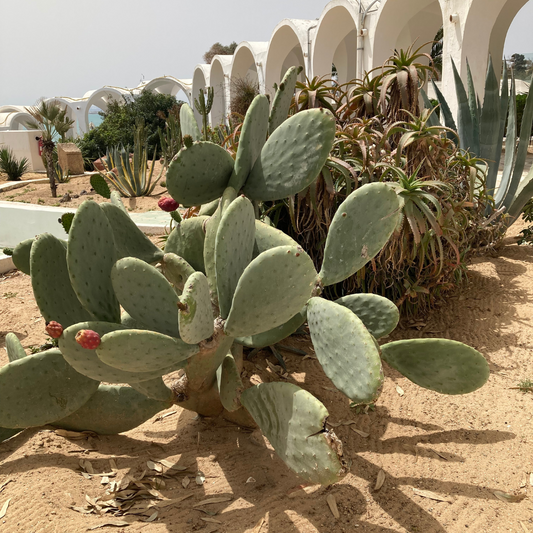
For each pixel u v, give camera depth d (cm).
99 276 193
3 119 3319
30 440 225
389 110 401
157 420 255
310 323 200
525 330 328
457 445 225
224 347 203
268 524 178
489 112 502
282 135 224
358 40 1105
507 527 178
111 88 2825
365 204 198
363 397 166
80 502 187
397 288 338
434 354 206
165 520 181
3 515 176
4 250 240
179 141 1152
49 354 199
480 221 459
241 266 198
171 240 249
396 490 197
